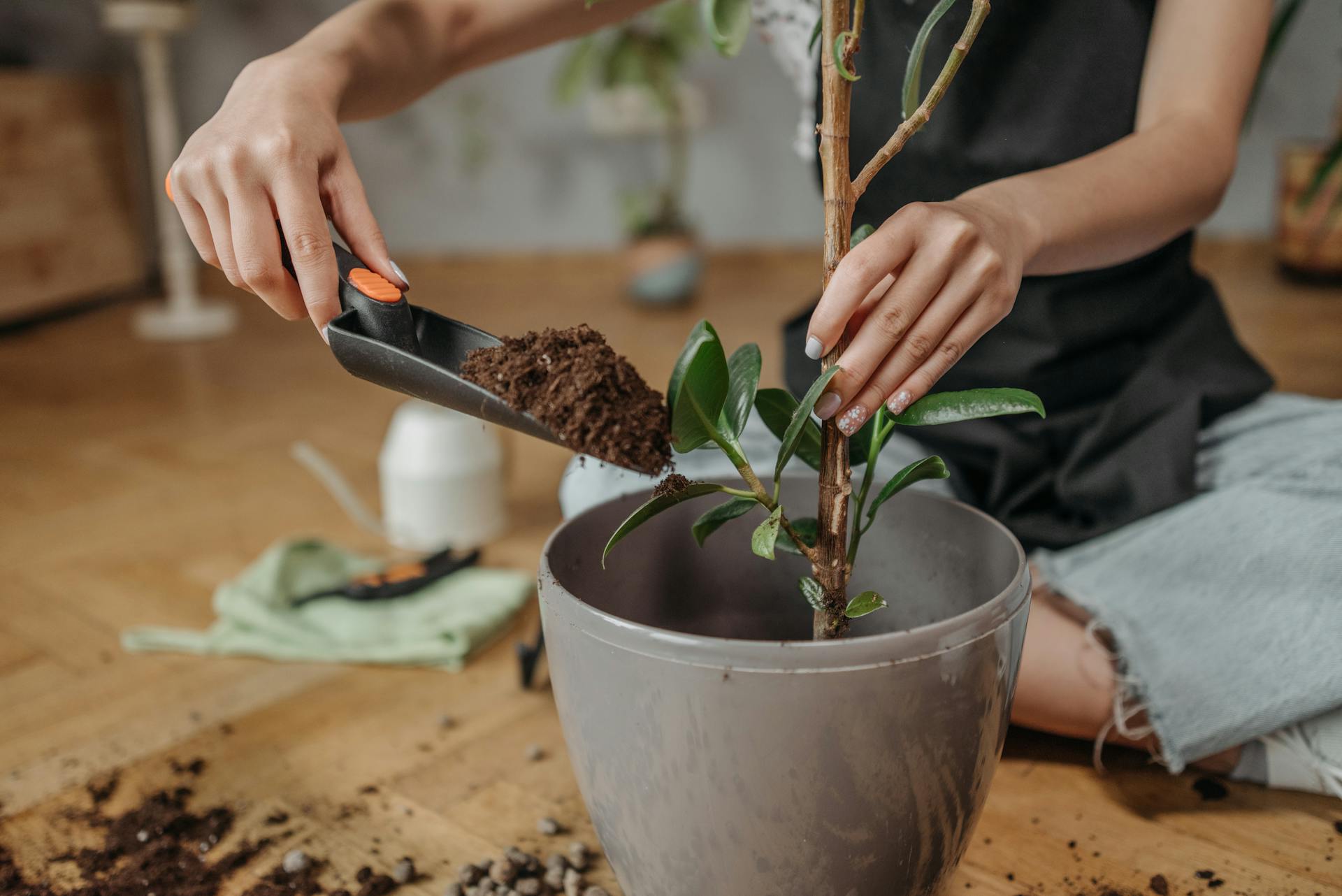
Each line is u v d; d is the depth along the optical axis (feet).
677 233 10.09
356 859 2.80
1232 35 2.86
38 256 10.16
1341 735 2.87
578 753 2.09
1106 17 2.98
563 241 11.94
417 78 3.11
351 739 3.40
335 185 2.46
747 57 11.20
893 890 2.05
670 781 1.92
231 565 4.81
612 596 2.48
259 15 11.46
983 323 1.98
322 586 4.36
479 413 1.95
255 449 6.51
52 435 6.93
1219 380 3.29
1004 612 1.95
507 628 4.13
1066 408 3.33
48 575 4.75
